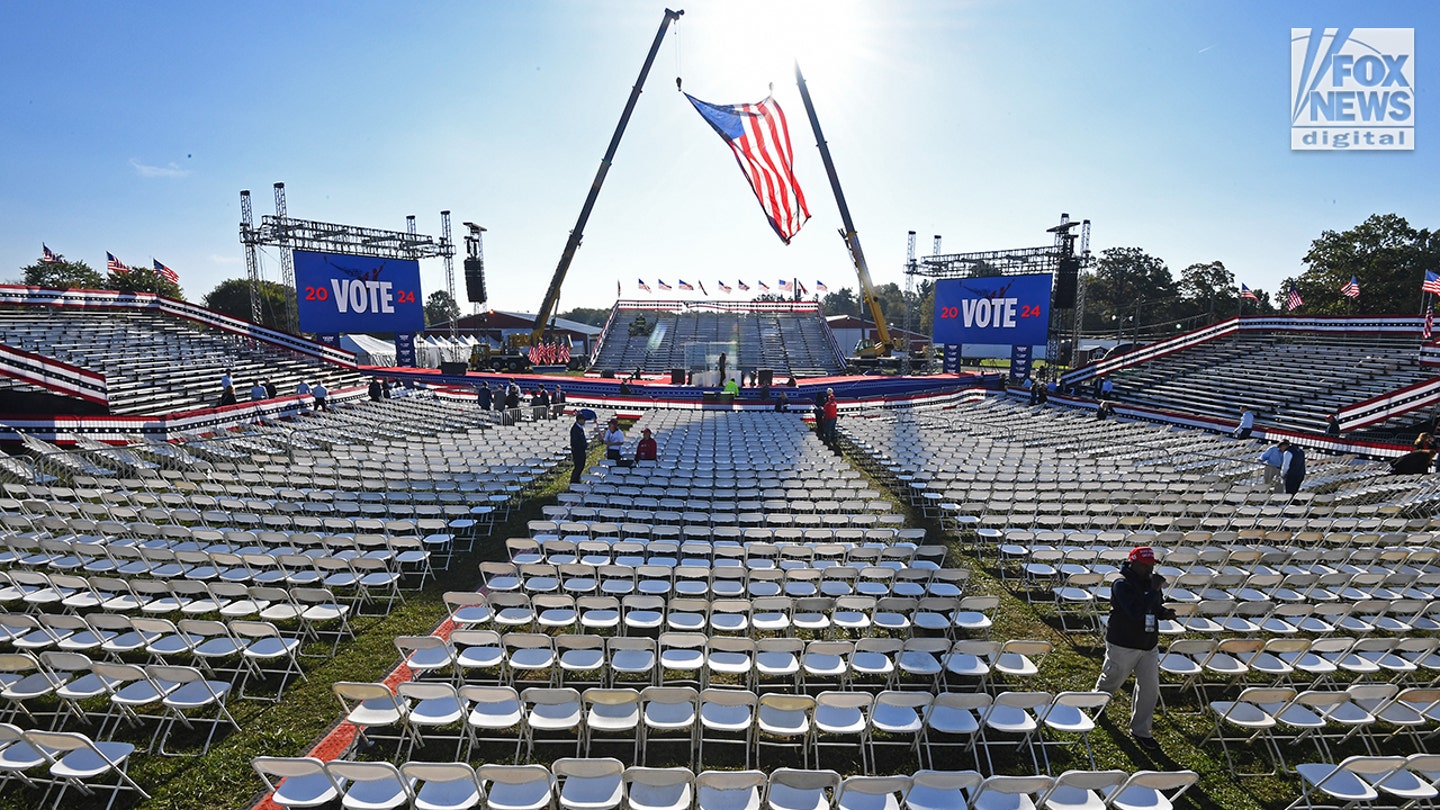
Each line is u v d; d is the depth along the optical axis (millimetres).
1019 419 25656
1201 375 32375
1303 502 12703
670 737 5957
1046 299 34031
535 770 4191
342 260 33812
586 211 43406
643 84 41438
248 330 33375
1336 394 26141
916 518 13336
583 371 47281
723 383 35750
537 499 14078
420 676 6895
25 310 27891
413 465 14594
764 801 4750
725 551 9023
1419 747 5883
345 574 8352
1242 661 6879
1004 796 4789
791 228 26375
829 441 21297
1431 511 12703
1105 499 13070
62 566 8211
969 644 6152
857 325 70062
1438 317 27875
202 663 6891
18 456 15133
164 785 5258
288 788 4719
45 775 5250
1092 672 7250
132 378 23812
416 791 4996
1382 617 7812
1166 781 4477
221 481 13086
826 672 6309
